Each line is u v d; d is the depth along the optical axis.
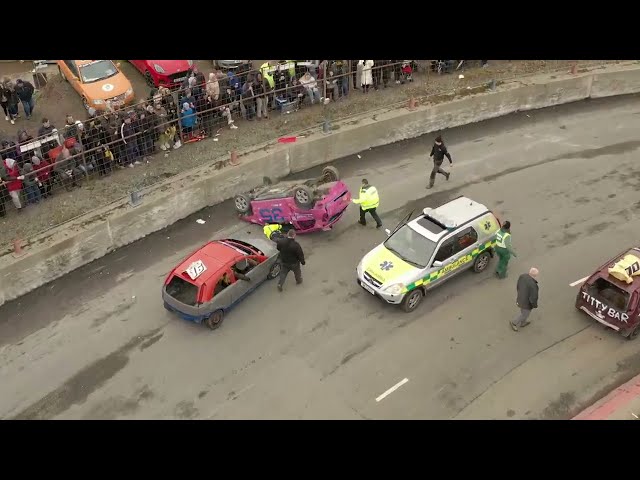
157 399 13.08
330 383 13.34
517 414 12.66
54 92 23.06
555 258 16.72
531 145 21.92
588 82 24.41
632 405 12.59
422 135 22.62
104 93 21.27
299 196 16.58
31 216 16.88
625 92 25.14
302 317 14.98
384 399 12.98
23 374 13.69
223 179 18.81
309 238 17.58
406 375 13.49
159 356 14.06
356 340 14.34
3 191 16.64
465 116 23.08
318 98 22.34
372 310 15.16
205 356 14.02
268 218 17.73
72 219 16.75
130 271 16.53
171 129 19.64
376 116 21.80
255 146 20.05
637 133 22.48
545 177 20.12
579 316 15.01
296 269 15.44
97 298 15.69
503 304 15.27
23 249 15.70
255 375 13.55
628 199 18.94
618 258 14.55
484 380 13.39
